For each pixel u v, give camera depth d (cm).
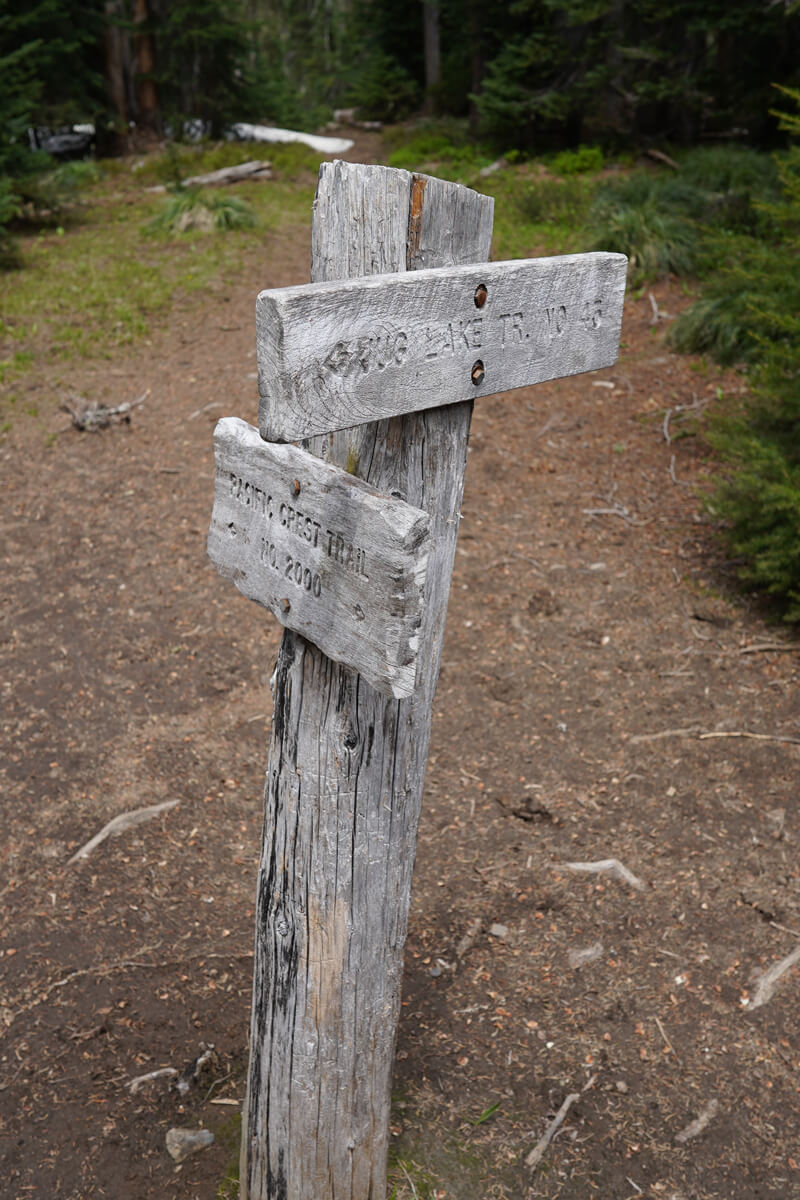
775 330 784
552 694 507
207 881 395
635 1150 289
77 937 365
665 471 734
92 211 1496
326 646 183
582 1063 317
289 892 223
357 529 167
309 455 179
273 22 3606
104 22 1819
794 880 388
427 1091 307
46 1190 278
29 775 448
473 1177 281
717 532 651
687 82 1523
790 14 1276
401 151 1847
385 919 227
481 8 1853
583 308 199
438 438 190
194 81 2042
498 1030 329
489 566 619
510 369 188
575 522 670
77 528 660
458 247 183
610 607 579
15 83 1341
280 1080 242
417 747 216
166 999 341
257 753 469
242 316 1041
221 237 1296
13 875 392
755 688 506
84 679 516
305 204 1507
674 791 439
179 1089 309
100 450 766
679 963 353
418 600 164
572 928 370
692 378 875
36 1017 331
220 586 603
